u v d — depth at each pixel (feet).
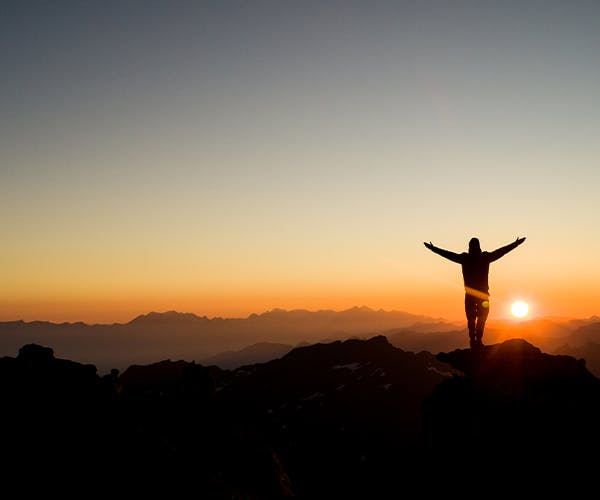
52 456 89.35
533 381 62.08
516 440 57.21
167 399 165.58
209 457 136.98
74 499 82.43
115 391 120.37
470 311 68.39
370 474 103.86
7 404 98.12
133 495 90.17
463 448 61.05
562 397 59.31
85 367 119.24
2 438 89.56
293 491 167.73
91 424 101.91
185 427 149.79
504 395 61.67
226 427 163.12
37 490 80.94
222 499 107.96
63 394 106.11
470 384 66.39
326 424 478.59
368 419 482.28
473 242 67.77
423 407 72.23
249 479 144.66
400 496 69.36
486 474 56.75
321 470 307.37
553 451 54.95
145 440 109.60
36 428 94.27
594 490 51.31
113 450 98.02
